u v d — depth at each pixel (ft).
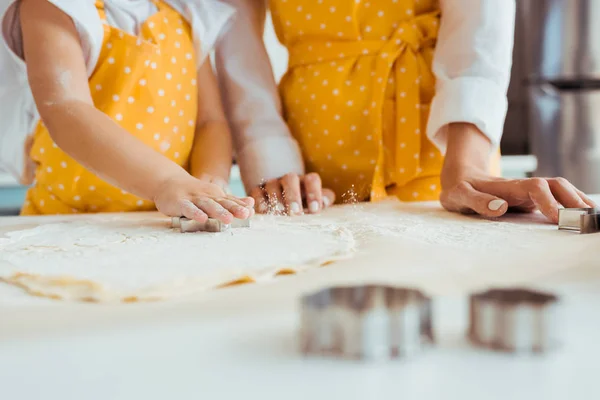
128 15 3.01
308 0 3.23
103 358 0.87
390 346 0.79
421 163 3.24
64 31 2.69
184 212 2.09
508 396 0.69
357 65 3.19
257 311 1.06
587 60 7.41
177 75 3.14
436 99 2.97
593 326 0.91
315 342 0.82
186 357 0.85
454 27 3.04
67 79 2.62
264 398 0.71
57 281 1.28
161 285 1.24
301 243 1.72
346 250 1.58
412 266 1.38
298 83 3.36
